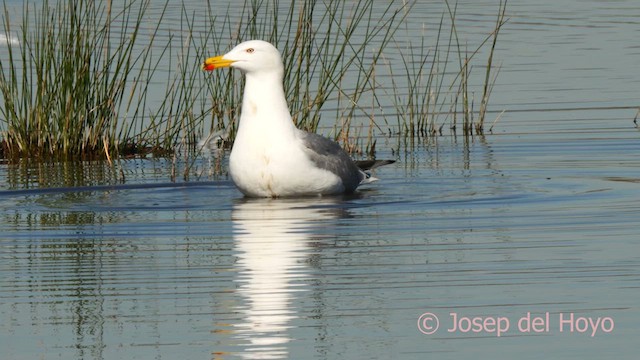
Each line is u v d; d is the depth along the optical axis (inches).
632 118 798.5
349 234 493.0
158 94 851.4
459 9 1200.2
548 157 693.3
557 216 521.7
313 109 831.1
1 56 923.4
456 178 633.0
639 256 446.0
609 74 930.1
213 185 628.4
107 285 422.6
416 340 357.7
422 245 471.8
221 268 441.7
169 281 425.7
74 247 481.4
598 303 389.4
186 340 359.9
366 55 956.0
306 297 401.7
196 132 799.7
